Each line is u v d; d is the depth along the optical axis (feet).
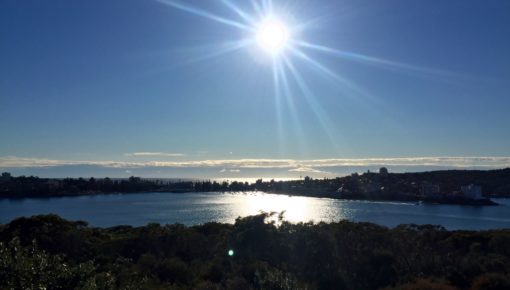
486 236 113.50
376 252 87.04
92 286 29.19
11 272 26.86
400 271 81.20
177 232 109.09
